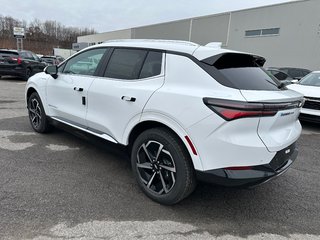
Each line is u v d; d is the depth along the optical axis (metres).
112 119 3.31
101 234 2.39
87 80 3.71
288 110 2.69
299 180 3.77
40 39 76.56
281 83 3.21
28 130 5.16
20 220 2.50
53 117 4.47
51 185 3.17
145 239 2.37
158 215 2.74
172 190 2.78
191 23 27.80
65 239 2.30
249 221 2.75
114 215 2.68
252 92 2.50
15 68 13.85
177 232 2.50
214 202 3.07
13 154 3.99
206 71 2.63
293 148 3.08
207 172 2.50
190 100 2.54
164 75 2.88
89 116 3.66
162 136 2.77
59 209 2.71
